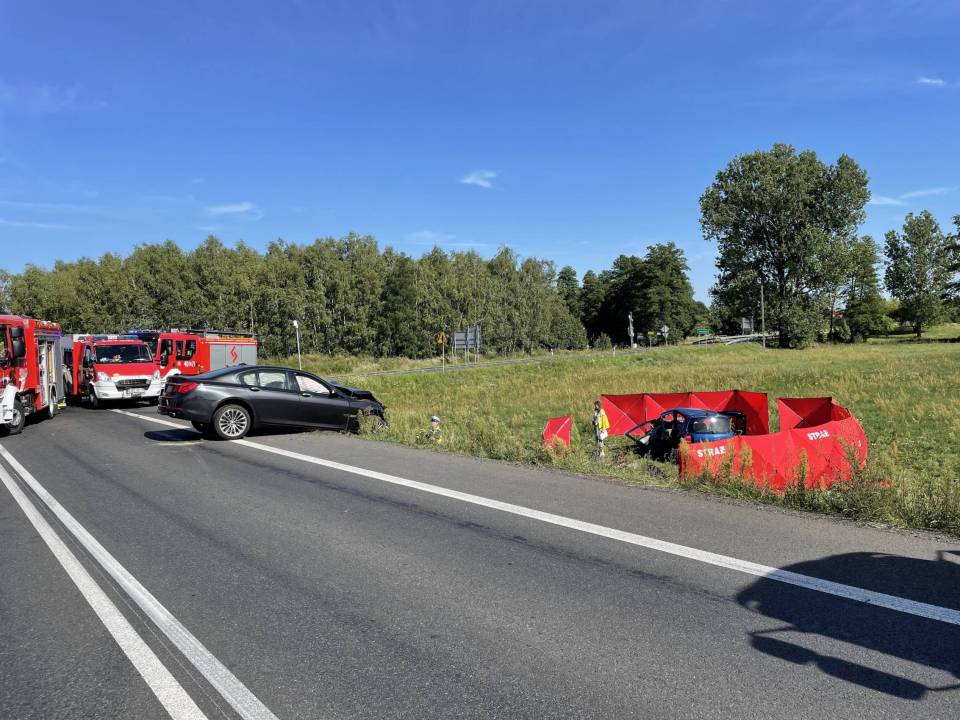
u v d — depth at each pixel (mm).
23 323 15688
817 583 4605
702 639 3816
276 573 5113
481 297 84000
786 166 72875
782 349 74500
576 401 25484
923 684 3262
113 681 3479
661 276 101250
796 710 3051
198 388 12555
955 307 86250
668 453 13344
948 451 13570
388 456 10500
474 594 4590
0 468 10281
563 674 3447
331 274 73125
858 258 75375
